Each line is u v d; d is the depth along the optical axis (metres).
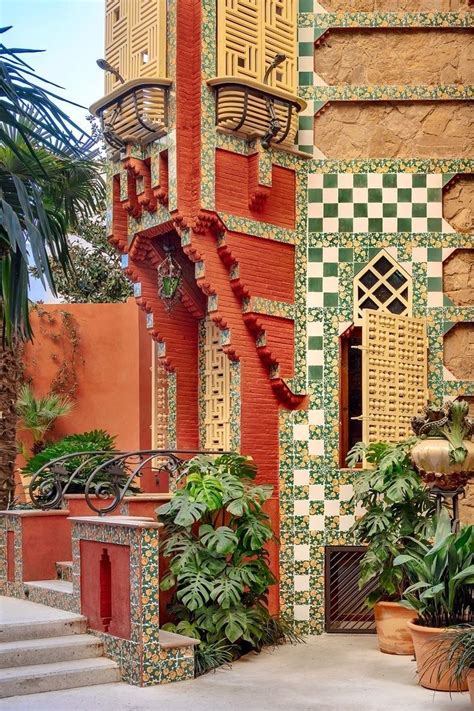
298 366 9.88
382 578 8.71
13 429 11.38
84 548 8.41
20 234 8.21
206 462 9.03
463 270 10.11
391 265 10.04
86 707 6.76
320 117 10.18
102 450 10.70
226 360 10.52
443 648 7.17
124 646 7.65
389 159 10.12
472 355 10.04
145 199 9.73
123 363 14.40
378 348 9.48
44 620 8.06
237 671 8.02
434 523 8.52
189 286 10.68
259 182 9.34
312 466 9.83
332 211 10.04
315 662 8.38
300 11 10.18
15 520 9.79
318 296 9.95
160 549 8.62
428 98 10.12
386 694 7.19
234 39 9.29
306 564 9.76
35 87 8.99
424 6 10.16
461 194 10.17
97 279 19.08
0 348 11.25
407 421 9.66
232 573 8.43
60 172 11.30
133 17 9.66
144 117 9.25
